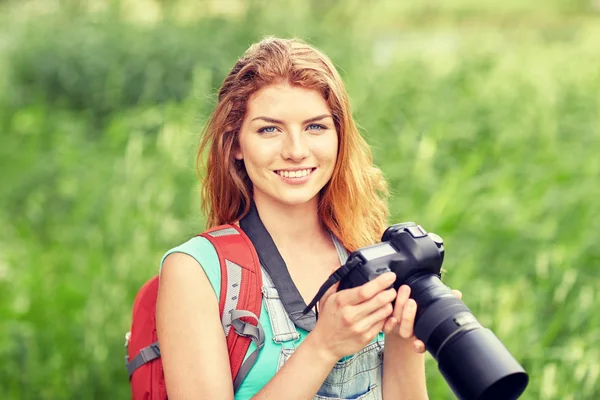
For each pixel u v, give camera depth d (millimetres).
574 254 5215
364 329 1899
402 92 8328
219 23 11445
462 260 5281
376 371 2256
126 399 4582
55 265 6109
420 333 1929
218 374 2043
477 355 1816
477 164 6348
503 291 4551
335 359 1952
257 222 2256
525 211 5863
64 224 7008
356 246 2342
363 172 2381
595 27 14359
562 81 8898
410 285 1972
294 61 2158
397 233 2018
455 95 8430
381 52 11875
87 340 4695
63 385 4621
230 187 2320
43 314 5188
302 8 12305
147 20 12492
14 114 10016
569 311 4746
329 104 2191
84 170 7652
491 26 16562
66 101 10375
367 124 7203
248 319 2090
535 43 11789
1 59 11078
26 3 13961
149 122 7707
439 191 6059
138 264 5117
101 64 10273
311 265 2287
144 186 5949
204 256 2129
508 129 7309
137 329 2330
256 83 2166
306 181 2164
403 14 16094
